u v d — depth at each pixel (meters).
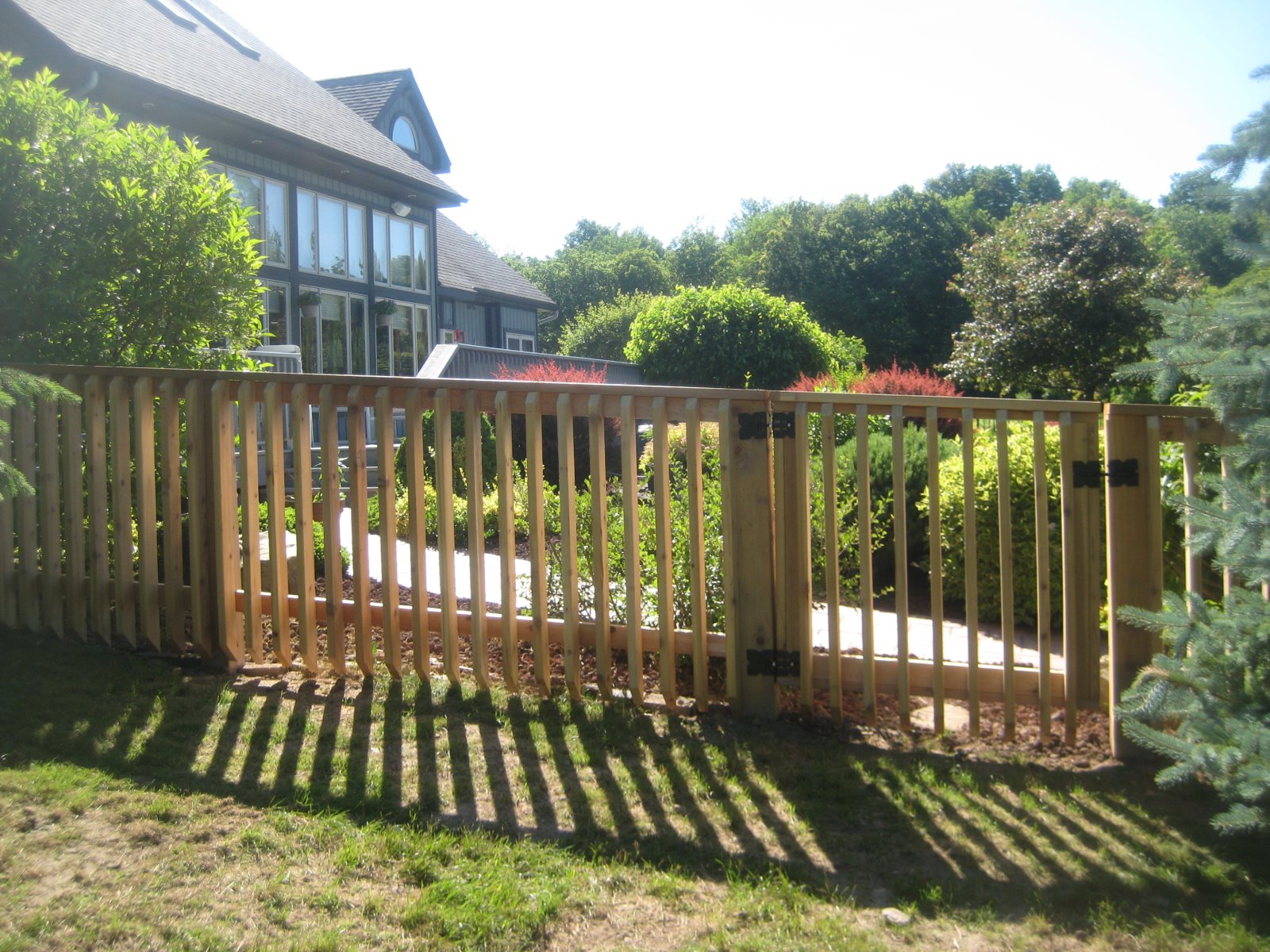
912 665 4.64
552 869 3.32
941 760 4.38
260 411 11.19
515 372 16.27
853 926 3.05
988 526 7.06
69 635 5.50
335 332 19.17
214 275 6.36
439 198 21.33
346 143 18.38
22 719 4.30
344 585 6.76
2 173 5.55
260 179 17.03
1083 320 20.70
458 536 8.80
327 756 4.16
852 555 6.81
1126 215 21.33
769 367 23.69
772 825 3.72
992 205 53.56
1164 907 3.20
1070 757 4.43
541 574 4.85
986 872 3.41
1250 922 3.09
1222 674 3.42
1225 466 4.00
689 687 5.17
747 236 57.62
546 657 4.88
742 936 2.97
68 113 5.92
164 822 3.49
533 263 61.62
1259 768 3.05
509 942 2.90
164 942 2.81
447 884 3.15
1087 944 2.98
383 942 2.87
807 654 4.67
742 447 4.67
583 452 12.59
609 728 4.58
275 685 5.02
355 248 19.78
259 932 2.88
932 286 43.12
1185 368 3.85
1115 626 4.30
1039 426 4.36
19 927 2.82
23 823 3.37
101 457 5.33
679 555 5.66
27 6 12.70
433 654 5.64
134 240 5.98
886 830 3.71
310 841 3.42
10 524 5.48
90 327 5.80
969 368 22.28
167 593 5.27
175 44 15.99
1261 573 3.32
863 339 42.59
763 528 4.67
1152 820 3.80
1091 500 4.37
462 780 3.99
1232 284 4.31
